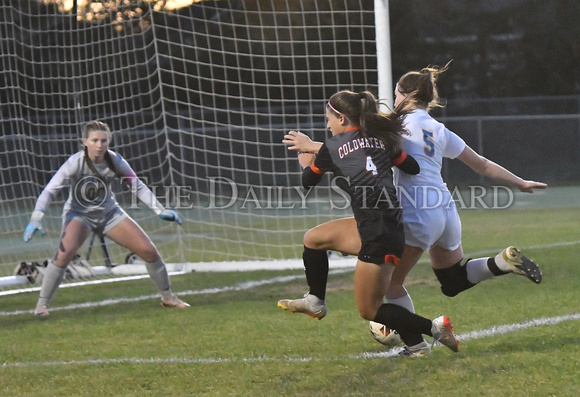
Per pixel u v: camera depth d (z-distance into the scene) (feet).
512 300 75.92
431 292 83.05
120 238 80.33
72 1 136.05
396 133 50.88
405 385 48.49
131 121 230.68
